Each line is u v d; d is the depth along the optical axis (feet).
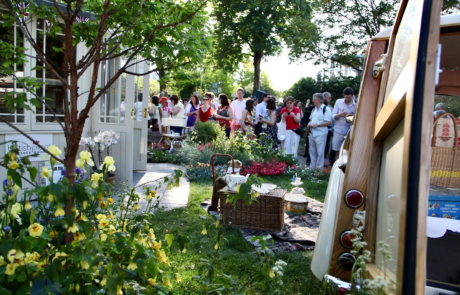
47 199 6.72
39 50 7.89
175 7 9.34
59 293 6.98
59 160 7.71
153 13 9.52
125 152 24.88
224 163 33.17
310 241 16.21
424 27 5.51
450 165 12.07
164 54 9.43
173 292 9.96
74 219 7.32
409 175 5.06
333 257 8.93
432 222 9.34
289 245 15.76
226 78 193.77
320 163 33.68
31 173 6.77
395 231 6.61
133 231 8.77
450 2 33.22
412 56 5.75
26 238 6.93
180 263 13.35
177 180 10.13
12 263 6.67
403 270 4.94
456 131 12.62
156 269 7.31
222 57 108.99
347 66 78.38
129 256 7.29
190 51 9.52
